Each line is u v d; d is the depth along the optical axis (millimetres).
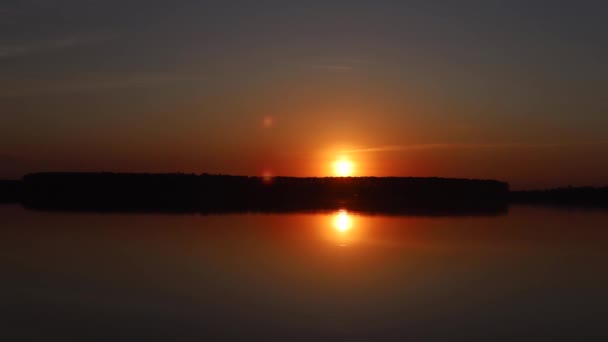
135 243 24297
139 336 12859
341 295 16203
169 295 16078
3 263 20281
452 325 13750
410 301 15656
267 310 14734
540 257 21672
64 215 36062
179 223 31750
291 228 29656
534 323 13945
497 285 17391
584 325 13820
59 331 13203
